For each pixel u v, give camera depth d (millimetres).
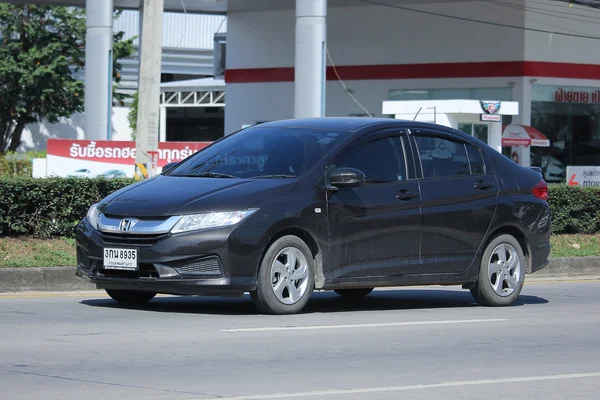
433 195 27562
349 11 102750
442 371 18750
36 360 18609
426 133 28219
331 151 26031
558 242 48250
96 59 75375
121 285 24250
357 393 16297
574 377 18562
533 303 31469
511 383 17734
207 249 23422
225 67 112000
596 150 99562
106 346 20281
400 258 26812
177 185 25188
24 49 121562
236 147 27188
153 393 15859
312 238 25172
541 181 30750
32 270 32031
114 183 38969
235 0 101750
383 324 24875
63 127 138625
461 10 98000
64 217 38250
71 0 105562
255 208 24047
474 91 98125
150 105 47438
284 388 16578
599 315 28469
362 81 102625
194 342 21000
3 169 63469
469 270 28500
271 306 24719
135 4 104312
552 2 96188
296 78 73438
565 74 97688
